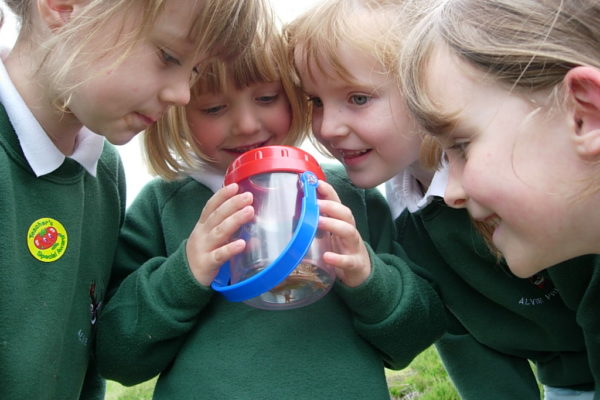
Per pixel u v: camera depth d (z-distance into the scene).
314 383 1.33
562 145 1.01
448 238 1.59
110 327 1.44
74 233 1.37
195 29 1.25
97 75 1.22
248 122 1.55
